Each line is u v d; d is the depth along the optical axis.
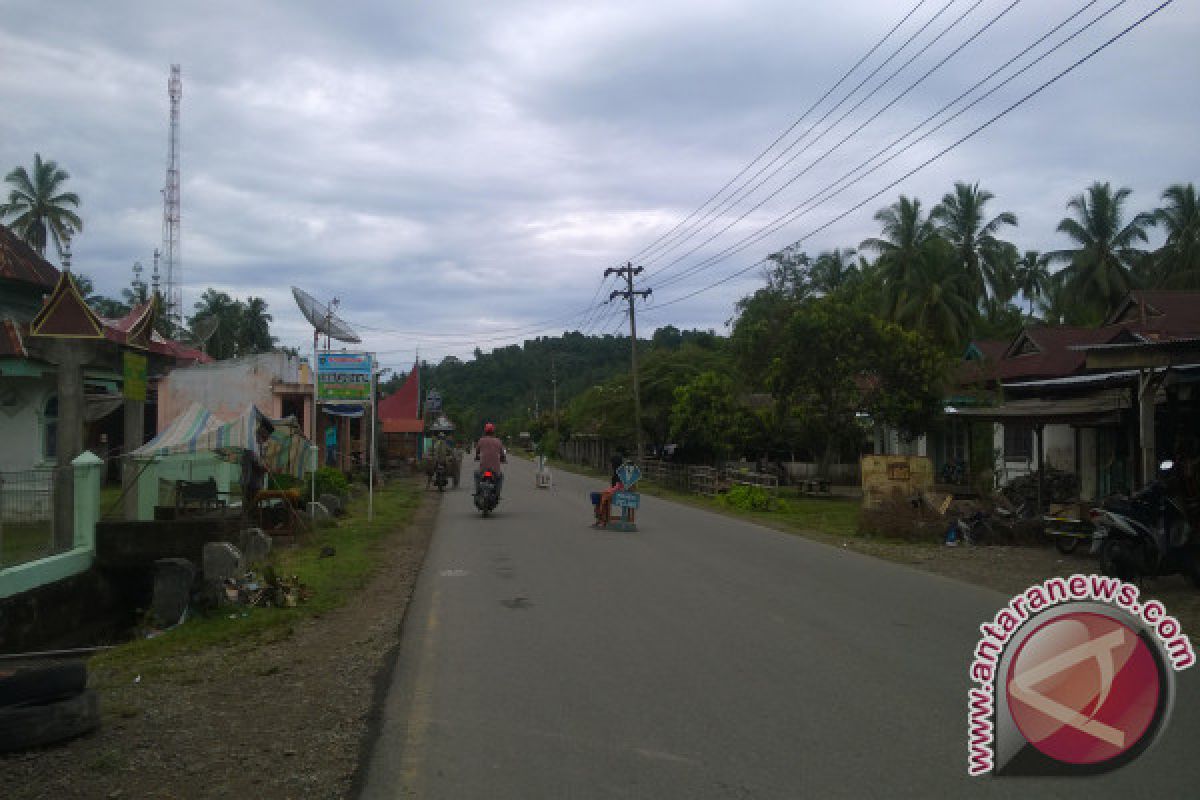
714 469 29.16
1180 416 16.11
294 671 7.19
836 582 11.11
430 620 8.93
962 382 27.45
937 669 6.87
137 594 12.07
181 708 6.19
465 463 61.28
